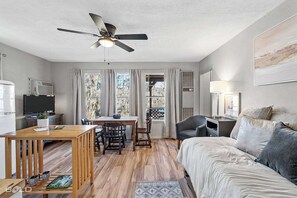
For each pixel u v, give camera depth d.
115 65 5.66
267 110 2.16
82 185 2.26
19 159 2.21
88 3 2.10
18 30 2.96
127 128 5.44
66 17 2.47
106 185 2.54
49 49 4.15
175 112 5.55
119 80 5.72
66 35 3.19
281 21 2.09
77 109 5.50
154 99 5.74
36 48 4.06
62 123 5.42
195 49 4.15
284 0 2.03
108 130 4.17
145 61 5.58
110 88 5.52
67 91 5.62
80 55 4.78
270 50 2.26
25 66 4.41
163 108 5.76
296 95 1.91
